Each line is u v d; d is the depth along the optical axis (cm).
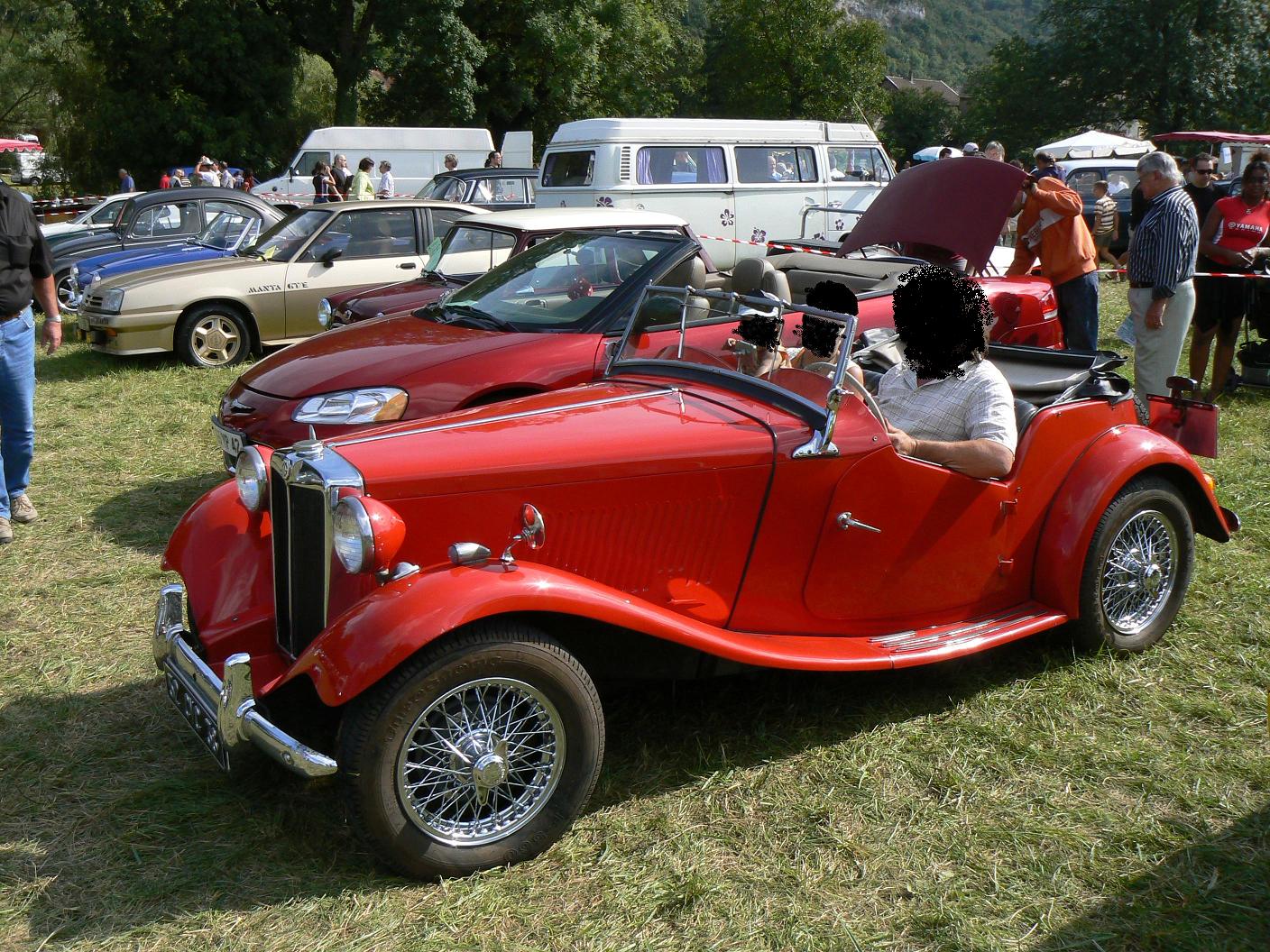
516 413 362
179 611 337
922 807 331
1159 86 4519
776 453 345
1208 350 833
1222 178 1753
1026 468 400
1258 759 355
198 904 286
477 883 295
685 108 6444
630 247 614
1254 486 623
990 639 384
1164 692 401
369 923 278
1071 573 404
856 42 5775
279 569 342
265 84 3102
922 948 271
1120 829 317
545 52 3591
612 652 330
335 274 1023
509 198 1723
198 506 384
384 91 3653
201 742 340
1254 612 467
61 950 268
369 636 274
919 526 376
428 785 293
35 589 500
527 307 606
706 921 281
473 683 288
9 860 303
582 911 284
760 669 355
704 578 348
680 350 409
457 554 295
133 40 2952
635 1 4056
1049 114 4812
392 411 534
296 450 319
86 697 401
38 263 569
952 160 562
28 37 3962
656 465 332
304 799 334
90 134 3114
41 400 872
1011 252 918
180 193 1328
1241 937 272
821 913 284
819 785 344
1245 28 4472
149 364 998
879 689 407
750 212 1430
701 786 342
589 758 307
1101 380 435
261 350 1024
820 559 362
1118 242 1669
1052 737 371
